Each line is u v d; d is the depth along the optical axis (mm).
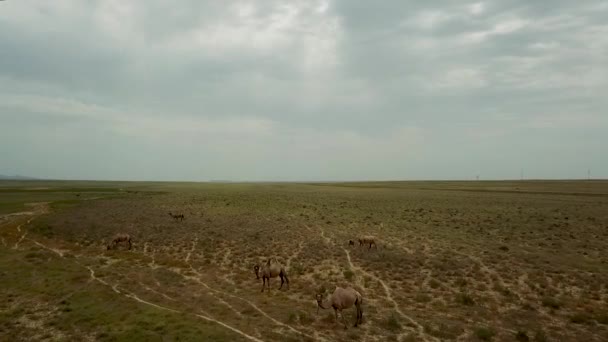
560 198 70812
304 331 15094
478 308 17734
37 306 17719
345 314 17062
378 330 15266
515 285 20828
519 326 15633
